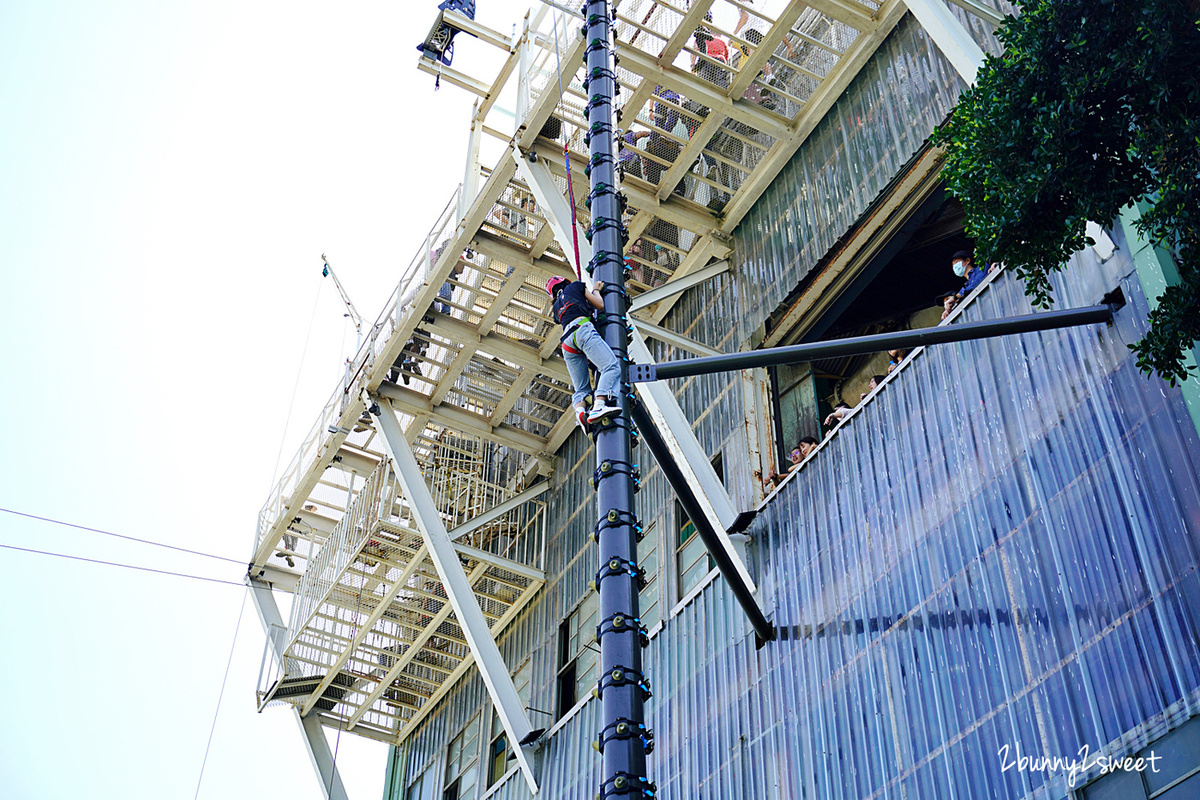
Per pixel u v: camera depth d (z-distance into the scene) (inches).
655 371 280.7
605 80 326.6
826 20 588.1
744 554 519.2
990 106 280.5
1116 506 340.8
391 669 815.7
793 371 597.9
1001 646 367.2
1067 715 337.7
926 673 394.3
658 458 337.4
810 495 488.1
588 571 709.9
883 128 545.0
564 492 762.2
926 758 382.6
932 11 416.5
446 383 725.3
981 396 404.8
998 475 388.5
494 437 763.4
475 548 743.7
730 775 480.7
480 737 774.5
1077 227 275.7
